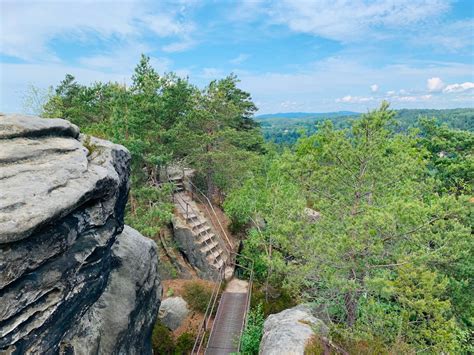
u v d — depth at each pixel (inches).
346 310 437.4
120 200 334.6
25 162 237.3
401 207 383.6
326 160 499.2
